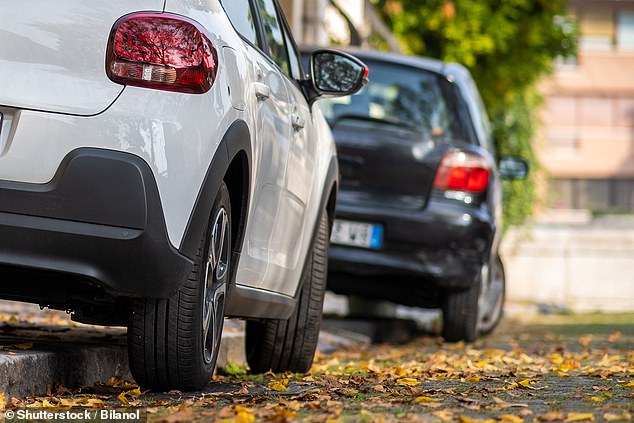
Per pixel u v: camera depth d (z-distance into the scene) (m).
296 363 8.70
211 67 6.06
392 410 5.64
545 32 25.39
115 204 5.71
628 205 74.12
